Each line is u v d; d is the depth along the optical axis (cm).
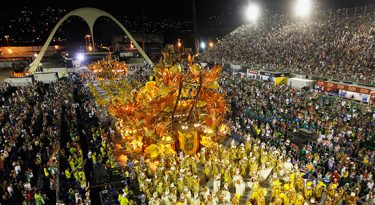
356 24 4612
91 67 4384
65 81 4766
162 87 1977
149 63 5491
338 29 4731
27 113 2905
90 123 2848
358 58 3806
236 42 6406
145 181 1694
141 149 2103
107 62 4316
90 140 2444
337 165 1839
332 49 4288
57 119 2734
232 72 5034
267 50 5316
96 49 8244
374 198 1473
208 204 1503
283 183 1683
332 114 2677
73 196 1634
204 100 2130
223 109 2231
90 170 2028
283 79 4150
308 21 5584
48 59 6731
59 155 2020
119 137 2517
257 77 4588
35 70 5069
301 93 3325
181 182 1641
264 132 2400
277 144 2219
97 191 1795
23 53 8444
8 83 4278
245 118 2736
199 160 2044
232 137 2430
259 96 3284
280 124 2520
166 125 2055
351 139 2172
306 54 4528
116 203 1616
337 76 3675
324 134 2327
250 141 2058
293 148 2089
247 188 1708
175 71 1969
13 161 1923
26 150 2095
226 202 1518
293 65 4403
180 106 2109
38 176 1830
